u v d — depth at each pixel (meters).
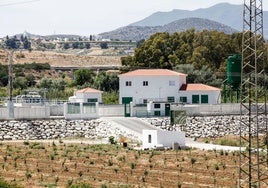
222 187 85.44
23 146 119.69
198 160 104.69
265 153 107.69
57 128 137.62
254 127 147.12
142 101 167.50
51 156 106.00
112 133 136.25
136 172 95.19
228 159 105.44
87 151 112.81
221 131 148.88
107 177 91.88
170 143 119.31
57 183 87.94
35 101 163.62
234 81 164.00
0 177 89.25
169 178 91.25
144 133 120.81
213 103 167.62
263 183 86.44
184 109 151.88
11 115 136.88
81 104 143.50
